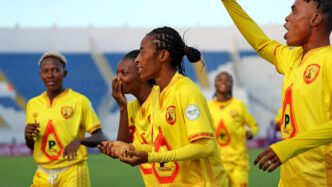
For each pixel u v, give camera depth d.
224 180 4.99
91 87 37.88
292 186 4.62
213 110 12.41
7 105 36.59
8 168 21.55
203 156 4.61
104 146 4.62
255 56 38.72
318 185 4.47
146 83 5.96
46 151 8.03
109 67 38.41
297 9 4.54
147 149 5.37
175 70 4.94
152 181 6.09
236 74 38.53
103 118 37.25
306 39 4.55
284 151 4.07
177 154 4.52
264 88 38.19
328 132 4.08
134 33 39.22
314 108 4.42
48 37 38.69
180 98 4.72
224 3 5.29
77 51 38.56
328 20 4.48
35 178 8.14
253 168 20.19
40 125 8.05
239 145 12.24
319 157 4.45
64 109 8.09
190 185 4.87
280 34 37.62
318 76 4.39
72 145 7.23
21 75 37.53
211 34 39.16
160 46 4.82
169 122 4.80
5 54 37.94
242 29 5.29
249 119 12.48
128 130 6.10
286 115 4.64
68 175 7.96
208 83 38.38
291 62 4.81
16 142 35.88
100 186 15.45
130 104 6.19
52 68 8.08
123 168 20.81
